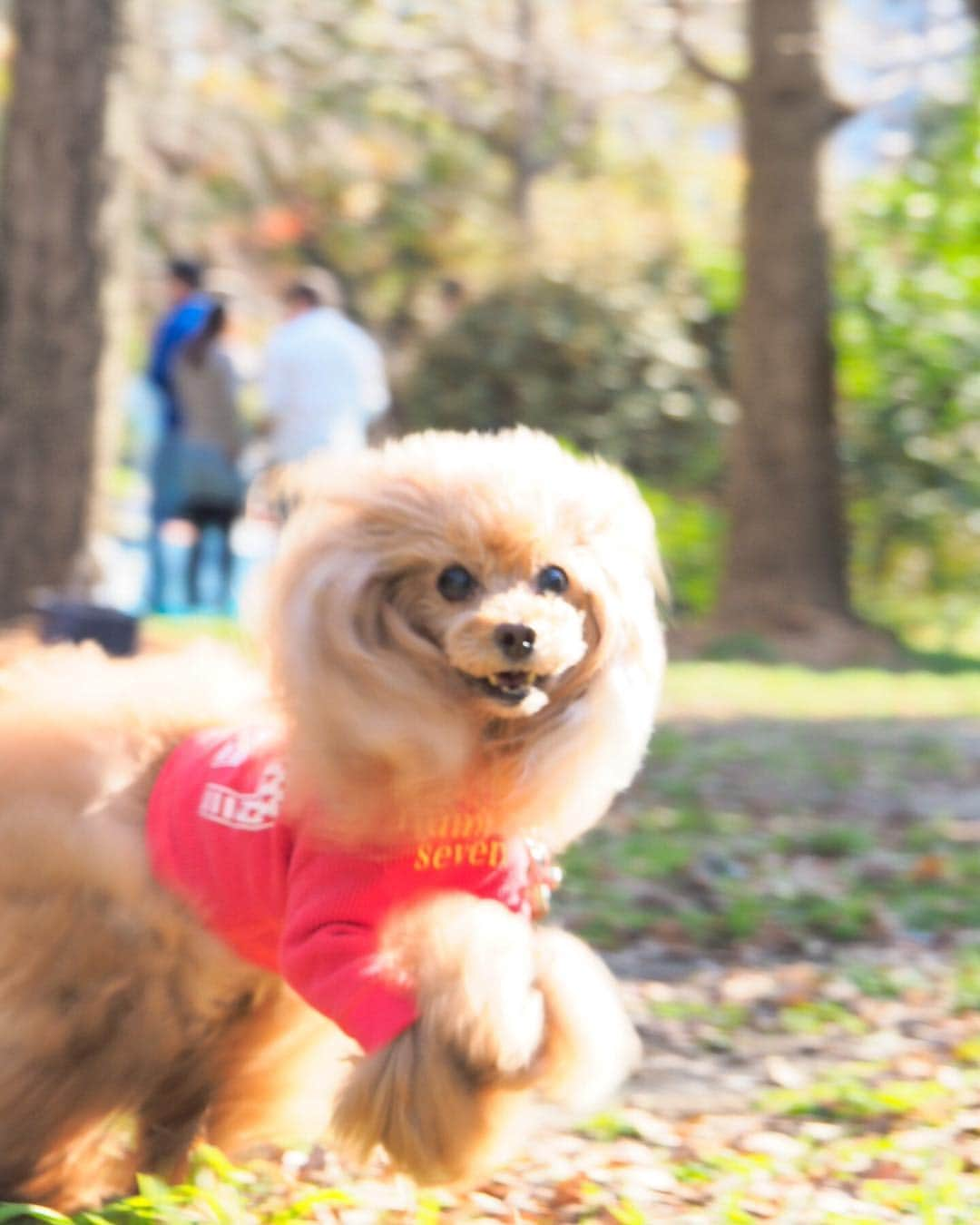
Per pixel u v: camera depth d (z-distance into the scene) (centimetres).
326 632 313
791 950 629
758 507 1464
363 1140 313
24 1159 360
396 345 2391
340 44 2228
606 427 1727
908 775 945
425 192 2402
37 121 975
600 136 2459
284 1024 378
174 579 1478
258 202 2386
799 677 1290
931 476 1594
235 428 1320
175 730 370
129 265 1009
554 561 323
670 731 1033
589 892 680
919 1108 442
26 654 393
